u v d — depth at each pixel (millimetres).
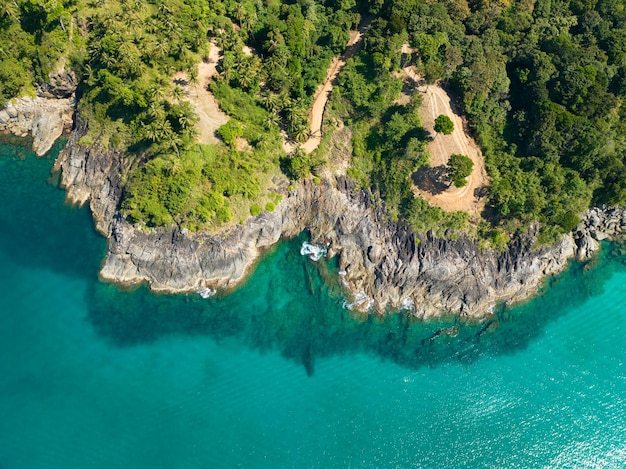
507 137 116438
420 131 113688
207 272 107500
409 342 101188
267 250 114438
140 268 106500
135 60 112312
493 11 129750
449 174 105438
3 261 106562
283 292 108125
